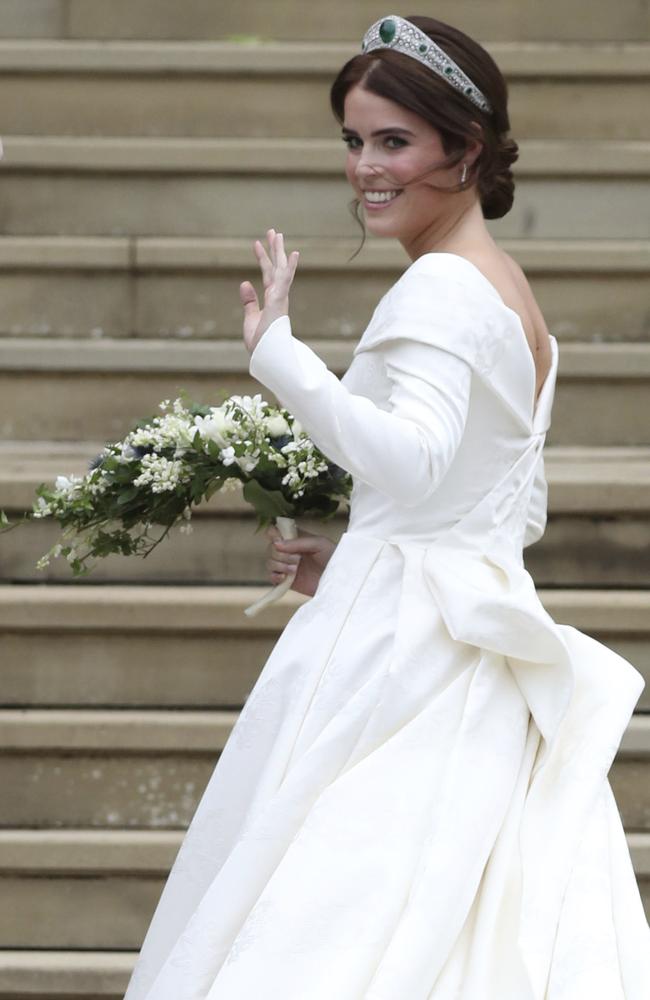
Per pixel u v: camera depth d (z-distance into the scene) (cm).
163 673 1392
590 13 1967
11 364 1625
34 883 1280
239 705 1391
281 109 1877
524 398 883
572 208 1811
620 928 825
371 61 883
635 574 1469
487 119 896
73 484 979
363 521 902
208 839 890
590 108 1881
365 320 1709
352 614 875
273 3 1978
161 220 1805
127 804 1334
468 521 876
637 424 1650
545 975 796
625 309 1712
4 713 1355
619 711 878
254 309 855
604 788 879
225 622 1380
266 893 806
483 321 844
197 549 1472
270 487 962
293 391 812
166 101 1877
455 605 844
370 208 905
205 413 966
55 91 1870
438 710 845
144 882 1280
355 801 820
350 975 788
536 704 858
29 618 1379
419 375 824
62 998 1219
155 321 1716
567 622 1384
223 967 799
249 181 1798
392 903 804
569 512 1462
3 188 1798
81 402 1633
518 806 845
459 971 809
